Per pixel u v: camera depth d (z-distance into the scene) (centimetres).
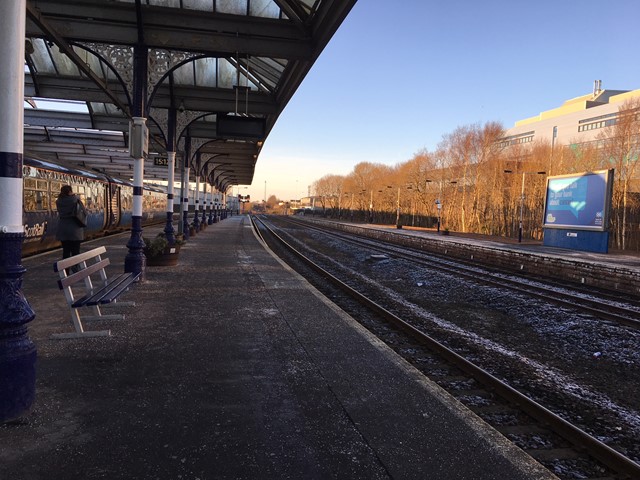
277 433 318
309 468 275
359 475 269
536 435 413
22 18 317
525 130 9325
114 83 1498
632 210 4138
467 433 327
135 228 923
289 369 452
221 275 1070
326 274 1459
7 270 318
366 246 2980
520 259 1962
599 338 820
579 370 659
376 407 367
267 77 1510
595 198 2353
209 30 1077
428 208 6831
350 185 10644
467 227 5934
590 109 7781
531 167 5216
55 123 2000
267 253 1697
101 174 2161
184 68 1508
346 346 536
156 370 435
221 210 6394
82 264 872
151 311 679
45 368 430
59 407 346
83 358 462
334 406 367
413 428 332
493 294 1210
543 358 712
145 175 4444
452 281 1443
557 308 1034
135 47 979
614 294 1373
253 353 499
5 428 311
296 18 1095
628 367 679
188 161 2153
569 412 496
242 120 1408
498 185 5534
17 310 321
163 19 1048
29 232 1280
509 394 488
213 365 455
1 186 312
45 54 1412
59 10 1009
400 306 1066
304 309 731
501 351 720
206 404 363
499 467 283
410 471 275
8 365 318
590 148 4966
